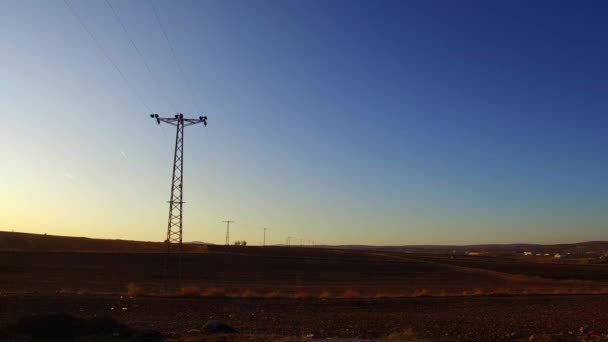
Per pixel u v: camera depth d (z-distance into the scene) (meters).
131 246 149.25
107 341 22.70
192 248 153.38
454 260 160.25
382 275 98.12
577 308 42.38
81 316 32.88
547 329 30.03
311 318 34.62
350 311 39.09
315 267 111.06
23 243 134.62
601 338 24.38
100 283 66.62
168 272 90.12
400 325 31.41
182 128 46.75
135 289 50.22
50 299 40.78
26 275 76.19
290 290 60.19
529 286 73.38
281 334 26.67
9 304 37.75
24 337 23.12
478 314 38.03
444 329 29.70
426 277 94.88
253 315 35.59
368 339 23.66
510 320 34.34
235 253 135.38
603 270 123.88
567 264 151.25
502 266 134.38
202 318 33.47
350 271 105.94
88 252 112.12
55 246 138.00
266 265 110.31
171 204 46.91
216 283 71.12
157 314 35.12
